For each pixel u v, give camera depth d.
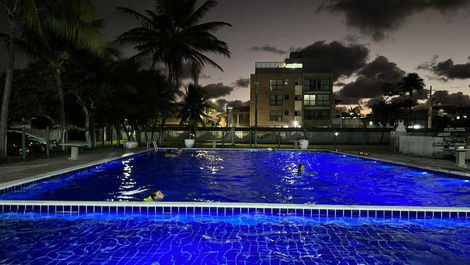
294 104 53.12
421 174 12.74
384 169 14.28
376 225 6.09
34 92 18.28
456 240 5.35
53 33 17.80
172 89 29.41
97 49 17.17
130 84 23.75
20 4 14.29
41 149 18.42
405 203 7.85
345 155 20.86
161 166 15.09
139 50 29.12
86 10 15.61
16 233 5.53
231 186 9.99
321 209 6.54
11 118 18.33
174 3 28.47
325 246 5.04
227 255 4.64
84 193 8.72
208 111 40.53
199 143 39.47
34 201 6.79
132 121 27.19
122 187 9.66
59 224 6.06
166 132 41.91
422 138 19.05
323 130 43.31
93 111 22.69
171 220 6.34
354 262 4.46
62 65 19.05
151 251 4.77
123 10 26.95
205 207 6.62
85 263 4.33
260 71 54.69
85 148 22.25
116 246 4.97
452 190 9.53
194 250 4.83
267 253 4.73
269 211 6.59
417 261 4.52
